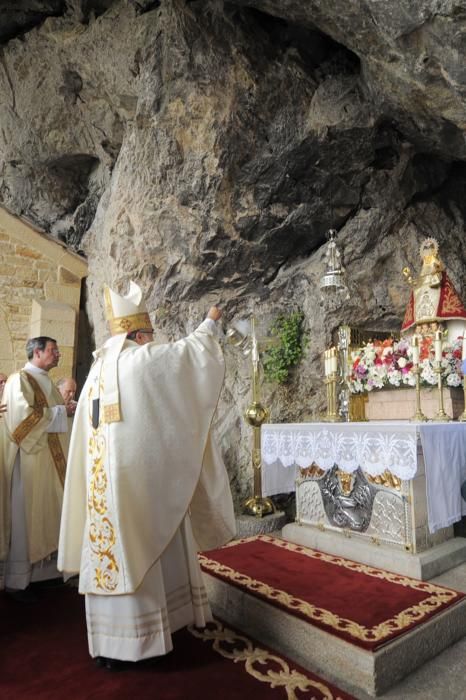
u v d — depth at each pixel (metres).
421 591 3.41
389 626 2.87
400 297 6.49
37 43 6.91
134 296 3.22
